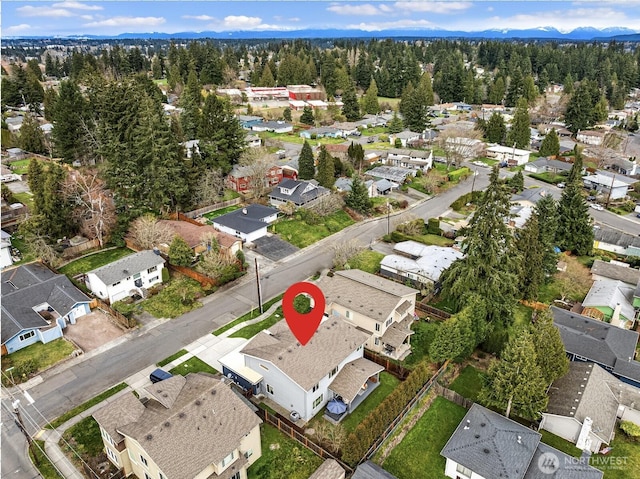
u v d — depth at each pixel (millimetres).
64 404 32719
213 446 25703
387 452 30000
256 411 31938
